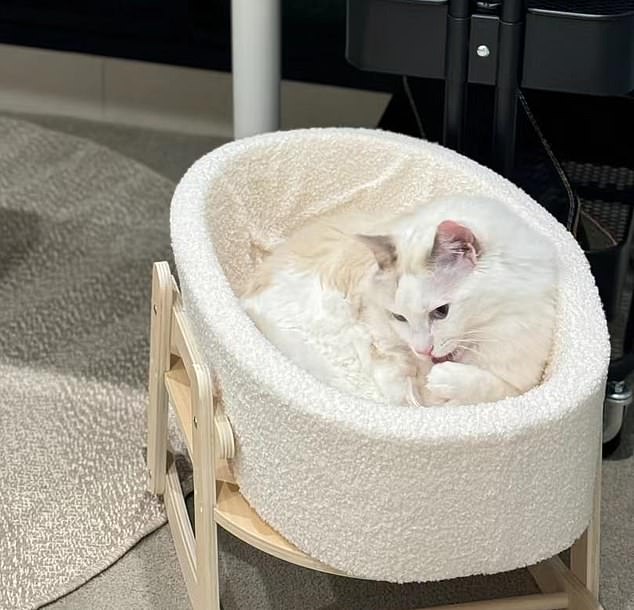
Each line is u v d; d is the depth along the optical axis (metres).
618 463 1.56
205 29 2.24
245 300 1.28
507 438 1.03
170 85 2.35
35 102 2.42
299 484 1.08
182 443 1.55
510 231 1.18
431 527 1.07
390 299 1.19
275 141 1.39
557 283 1.19
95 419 1.60
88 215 2.01
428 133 1.70
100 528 1.43
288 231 1.44
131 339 1.75
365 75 2.20
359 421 1.03
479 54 1.34
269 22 1.53
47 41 2.30
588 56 1.31
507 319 1.17
